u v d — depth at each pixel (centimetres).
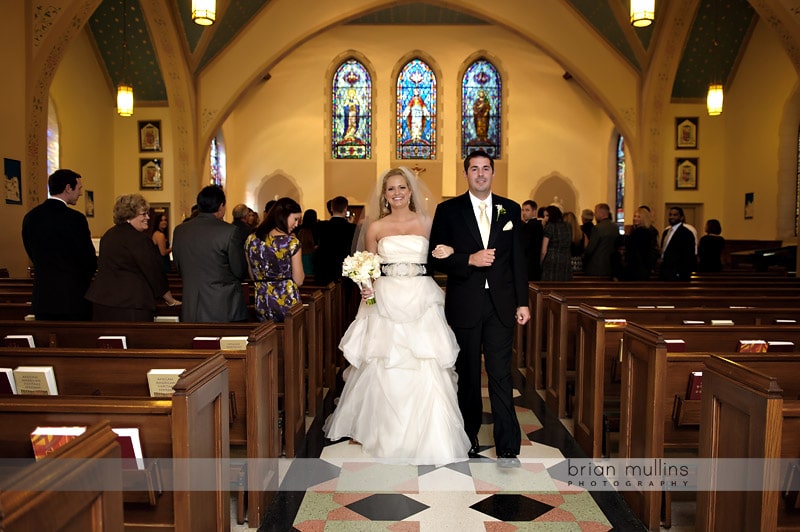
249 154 1809
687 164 1524
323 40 1800
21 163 813
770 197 1327
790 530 216
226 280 404
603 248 846
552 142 1811
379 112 1805
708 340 361
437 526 292
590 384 390
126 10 1259
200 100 1271
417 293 375
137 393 286
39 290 428
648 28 1187
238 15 1215
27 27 816
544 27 1264
